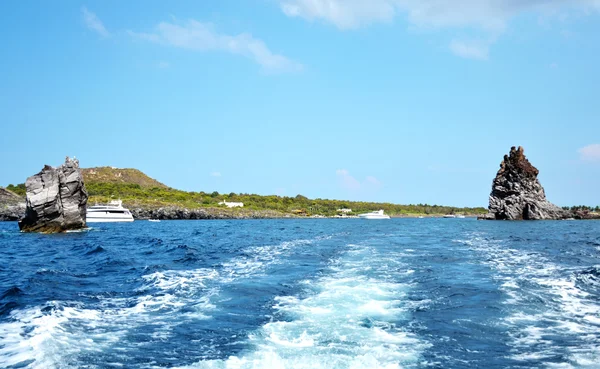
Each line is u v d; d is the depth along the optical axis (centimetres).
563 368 1098
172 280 2400
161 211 17812
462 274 2430
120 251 4044
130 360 1179
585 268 2628
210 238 6153
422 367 1103
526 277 2320
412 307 1695
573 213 15300
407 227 10188
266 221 17325
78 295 2031
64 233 6744
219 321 1558
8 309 1734
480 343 1288
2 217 13400
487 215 14925
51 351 1234
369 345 1259
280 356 1173
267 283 2266
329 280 2280
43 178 6806
